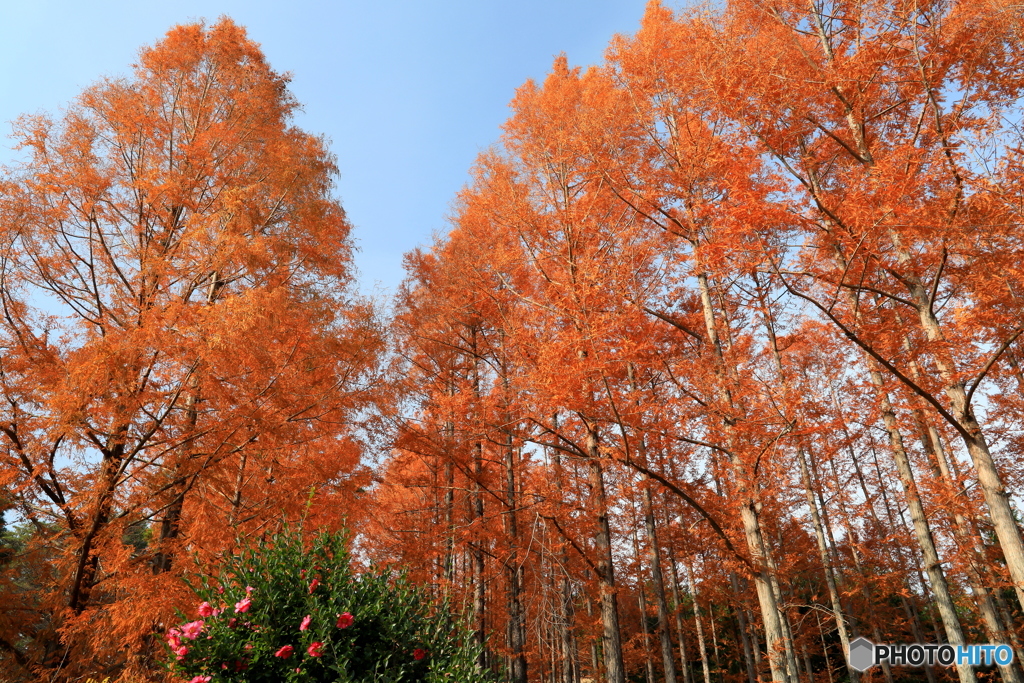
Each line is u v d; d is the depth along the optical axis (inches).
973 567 368.5
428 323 472.4
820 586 671.8
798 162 281.4
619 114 353.1
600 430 306.0
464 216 440.5
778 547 511.5
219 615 172.9
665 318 348.2
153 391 269.0
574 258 353.1
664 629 470.0
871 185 227.1
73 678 239.6
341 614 175.5
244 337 261.1
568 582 361.1
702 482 388.8
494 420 351.9
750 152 266.8
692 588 709.9
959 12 230.1
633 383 382.0
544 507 339.6
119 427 262.5
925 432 407.5
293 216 367.6
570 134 371.9
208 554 251.3
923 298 271.3
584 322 288.4
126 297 301.4
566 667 580.4
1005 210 203.2
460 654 196.5
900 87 276.5
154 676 231.3
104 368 245.0
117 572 248.7
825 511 529.0
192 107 390.3
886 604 695.7
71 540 258.8
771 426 266.4
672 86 335.0
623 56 346.6
